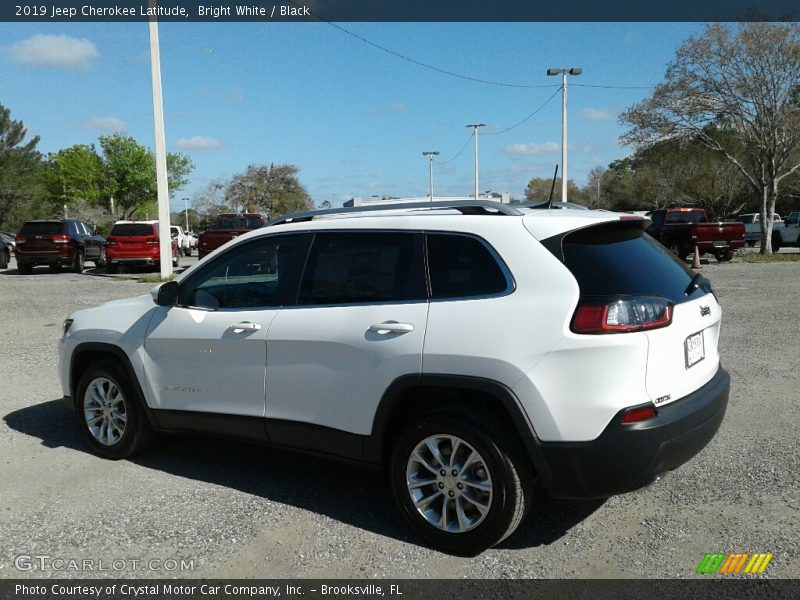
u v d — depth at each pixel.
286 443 4.31
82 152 62.47
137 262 22.98
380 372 3.82
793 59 23.66
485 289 3.65
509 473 3.50
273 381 4.28
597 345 3.33
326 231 4.27
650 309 3.46
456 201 4.13
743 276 17.86
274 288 4.41
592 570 3.47
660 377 3.47
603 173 82.50
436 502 3.81
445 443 3.72
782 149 26.03
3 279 21.19
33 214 72.88
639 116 26.17
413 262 3.90
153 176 61.50
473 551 3.63
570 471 3.39
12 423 6.07
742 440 5.18
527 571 3.47
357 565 3.57
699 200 49.06
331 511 4.23
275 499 4.41
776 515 3.97
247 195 69.75
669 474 4.59
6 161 70.94
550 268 3.52
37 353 9.16
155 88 19.33
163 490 4.57
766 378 6.92
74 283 19.47
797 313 11.05
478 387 3.53
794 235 30.75
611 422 3.33
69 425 6.02
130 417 5.03
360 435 3.96
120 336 5.03
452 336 3.61
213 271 4.70
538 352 3.41
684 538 3.76
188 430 4.80
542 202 4.48
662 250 4.12
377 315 3.89
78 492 4.54
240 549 3.76
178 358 4.73
